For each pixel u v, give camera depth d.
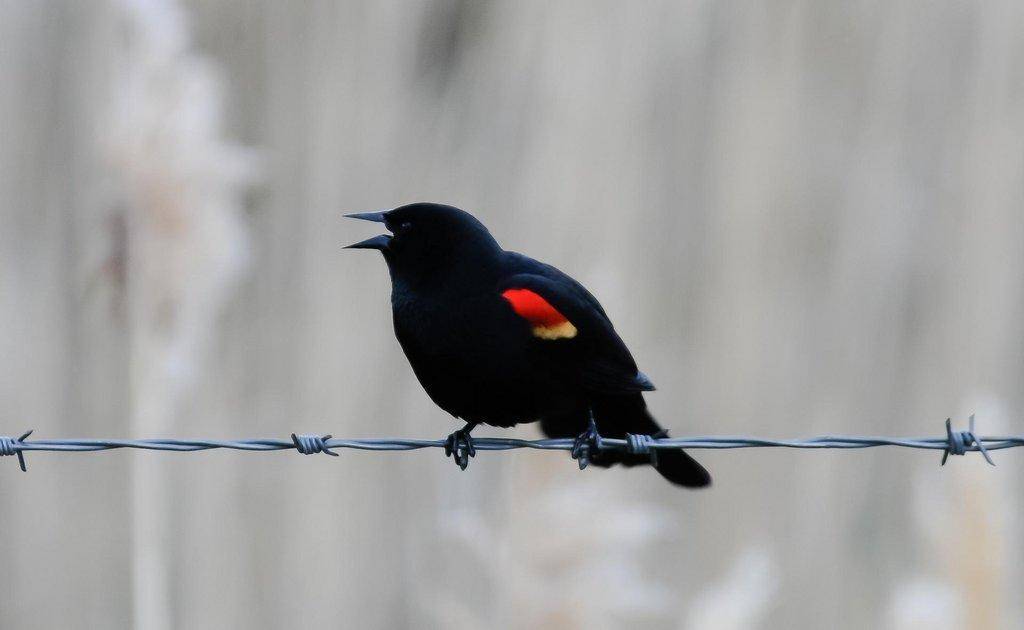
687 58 13.80
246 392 11.46
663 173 13.45
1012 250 14.05
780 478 12.81
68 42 11.80
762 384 13.03
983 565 8.13
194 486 11.02
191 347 8.68
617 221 12.95
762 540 12.09
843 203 14.07
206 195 8.64
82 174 11.49
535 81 13.16
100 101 11.00
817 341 13.38
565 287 7.25
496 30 13.27
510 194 12.81
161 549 8.83
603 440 6.90
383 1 12.83
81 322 11.23
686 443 6.78
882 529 12.64
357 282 11.92
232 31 12.27
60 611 10.92
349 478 11.45
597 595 7.97
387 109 12.65
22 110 11.70
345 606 11.08
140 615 8.73
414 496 11.48
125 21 8.64
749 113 13.95
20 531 10.98
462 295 7.05
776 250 13.67
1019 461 12.38
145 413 8.65
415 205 7.20
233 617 10.80
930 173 14.50
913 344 13.70
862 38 14.64
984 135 14.47
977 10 14.88
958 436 6.63
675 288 13.34
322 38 12.57
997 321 13.74
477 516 8.43
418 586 10.77
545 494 7.98
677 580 11.89
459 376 7.10
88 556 11.09
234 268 8.74
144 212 8.55
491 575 8.18
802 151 14.11
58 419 11.26
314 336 11.70
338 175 12.25
